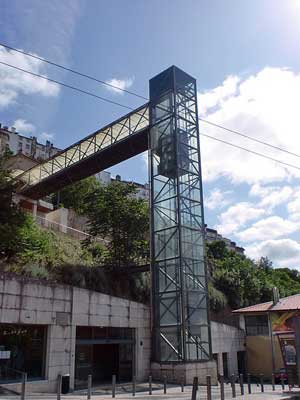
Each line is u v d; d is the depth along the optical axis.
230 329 36.59
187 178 29.34
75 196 57.00
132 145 33.38
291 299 39.88
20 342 19.53
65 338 21.19
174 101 30.42
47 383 19.69
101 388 21.66
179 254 26.69
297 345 20.62
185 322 25.45
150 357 26.30
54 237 34.28
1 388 17.66
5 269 21.50
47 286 20.86
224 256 58.78
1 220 22.83
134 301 26.89
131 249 30.62
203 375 25.25
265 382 34.31
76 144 38.12
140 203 32.44
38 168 43.03
